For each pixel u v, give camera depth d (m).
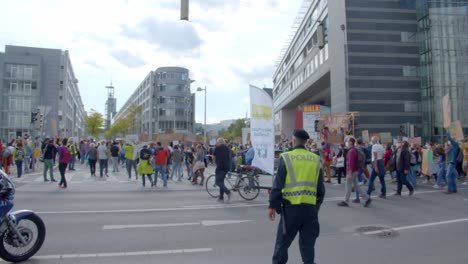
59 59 67.25
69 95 85.62
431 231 7.34
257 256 5.66
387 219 8.50
